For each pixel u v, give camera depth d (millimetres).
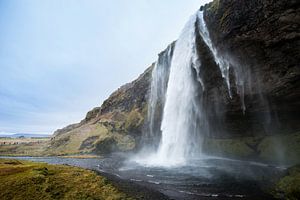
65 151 138625
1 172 31234
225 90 56156
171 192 31750
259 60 45844
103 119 167750
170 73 82062
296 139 48219
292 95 43594
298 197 26625
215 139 69750
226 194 30422
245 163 53750
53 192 26531
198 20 61812
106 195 27391
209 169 49781
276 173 38344
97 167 62375
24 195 25266
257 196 29281
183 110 74500
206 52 58688
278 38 40344
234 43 48406
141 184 36500
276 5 38719
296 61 40062
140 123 118812
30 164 38500
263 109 50938
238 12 46219
